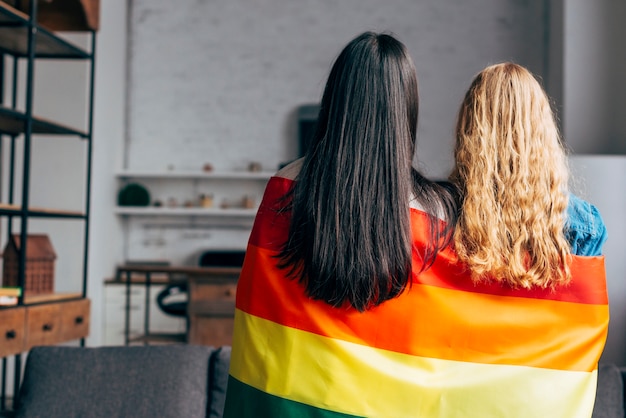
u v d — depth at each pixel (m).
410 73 1.33
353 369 1.27
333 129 1.30
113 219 7.65
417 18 8.07
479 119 1.34
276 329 1.31
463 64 8.00
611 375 2.28
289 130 8.10
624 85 6.42
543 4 7.79
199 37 8.20
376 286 1.25
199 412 2.40
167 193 8.05
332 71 1.34
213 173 7.81
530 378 1.28
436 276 1.29
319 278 1.26
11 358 6.02
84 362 2.46
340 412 1.27
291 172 1.36
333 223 1.26
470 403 1.27
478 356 1.29
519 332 1.29
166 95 8.19
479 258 1.26
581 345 1.31
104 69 7.29
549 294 1.31
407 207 1.27
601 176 5.11
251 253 1.36
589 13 6.49
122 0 7.96
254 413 1.31
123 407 2.38
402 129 1.29
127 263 7.98
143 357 2.47
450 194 1.32
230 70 8.16
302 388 1.29
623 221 5.09
